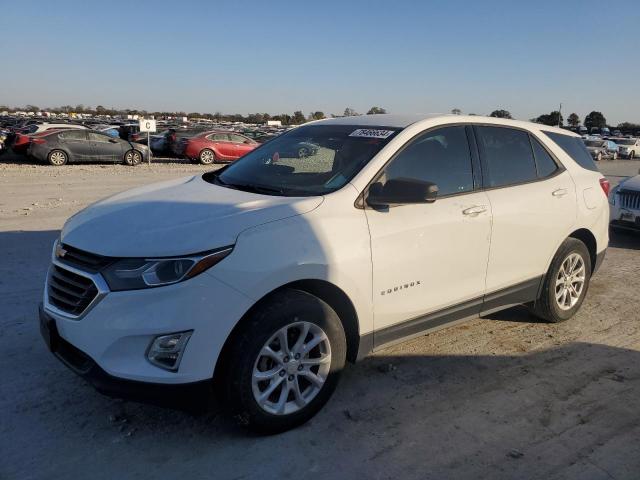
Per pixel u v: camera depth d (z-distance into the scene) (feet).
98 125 153.79
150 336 9.26
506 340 15.58
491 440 10.77
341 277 10.87
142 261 9.35
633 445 10.75
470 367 13.84
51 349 10.42
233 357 9.84
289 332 10.62
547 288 15.97
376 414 11.54
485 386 12.89
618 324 17.10
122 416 11.12
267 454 10.11
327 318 10.79
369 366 13.69
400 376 13.23
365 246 11.22
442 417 11.51
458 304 13.42
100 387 9.46
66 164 71.97
